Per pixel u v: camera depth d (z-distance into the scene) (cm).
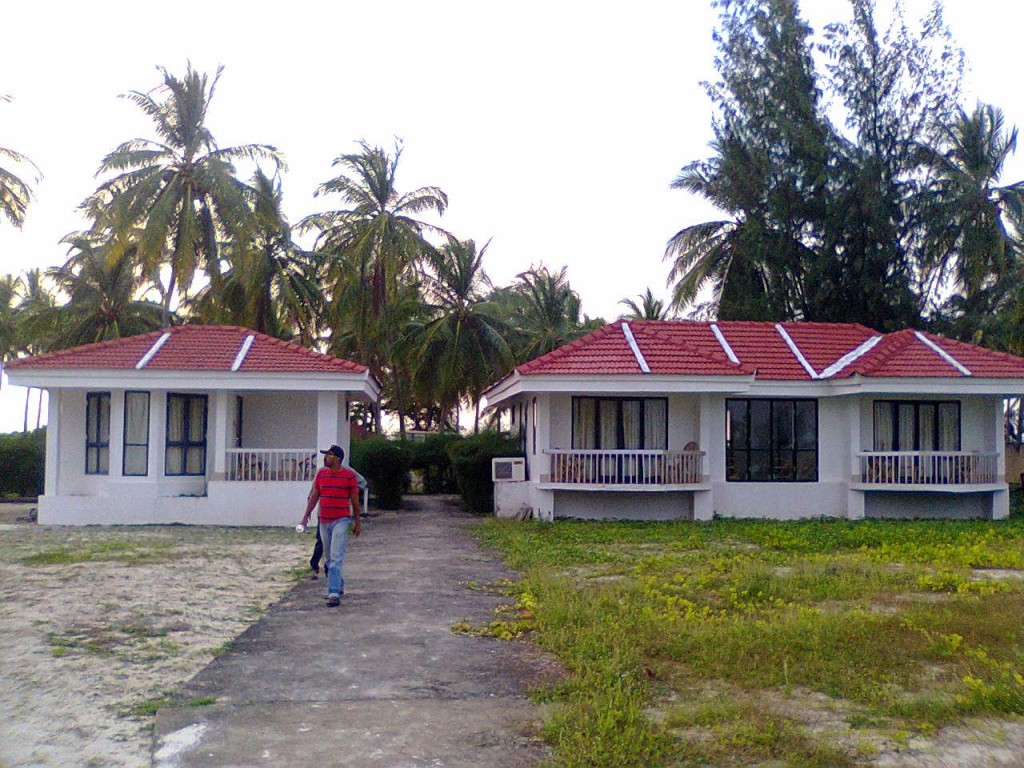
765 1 3797
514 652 905
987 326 3594
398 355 4291
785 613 1054
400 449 2911
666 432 2325
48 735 654
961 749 626
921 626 971
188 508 2128
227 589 1241
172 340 2277
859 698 733
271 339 2309
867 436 2386
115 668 827
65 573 1344
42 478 3403
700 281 3884
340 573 1154
